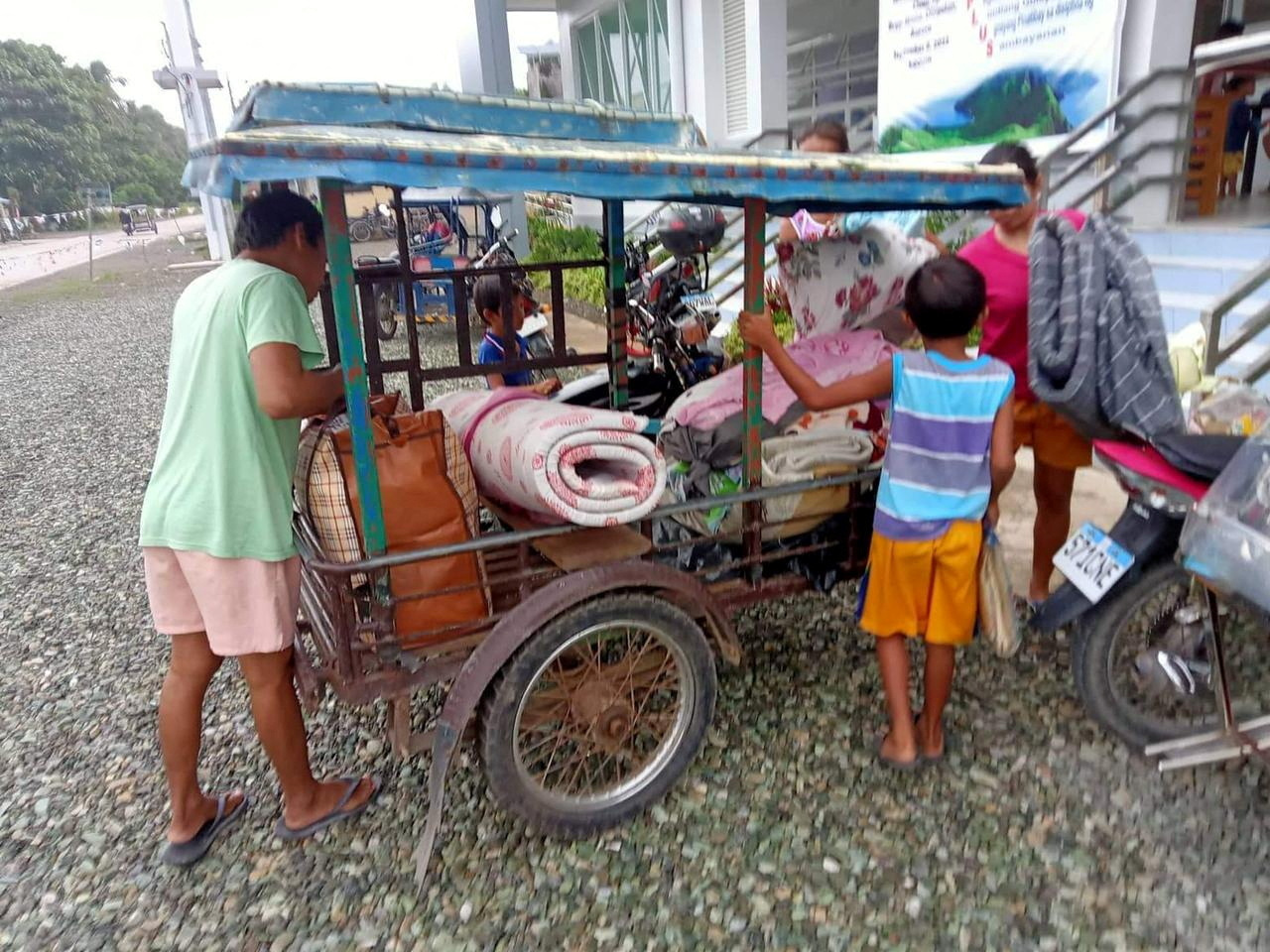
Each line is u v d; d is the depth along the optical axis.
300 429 2.50
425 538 2.29
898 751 2.62
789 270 3.59
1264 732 2.49
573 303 10.78
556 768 2.57
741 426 2.75
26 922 2.30
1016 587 3.65
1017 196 2.58
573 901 2.27
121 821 2.66
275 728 2.38
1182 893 2.20
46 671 3.55
